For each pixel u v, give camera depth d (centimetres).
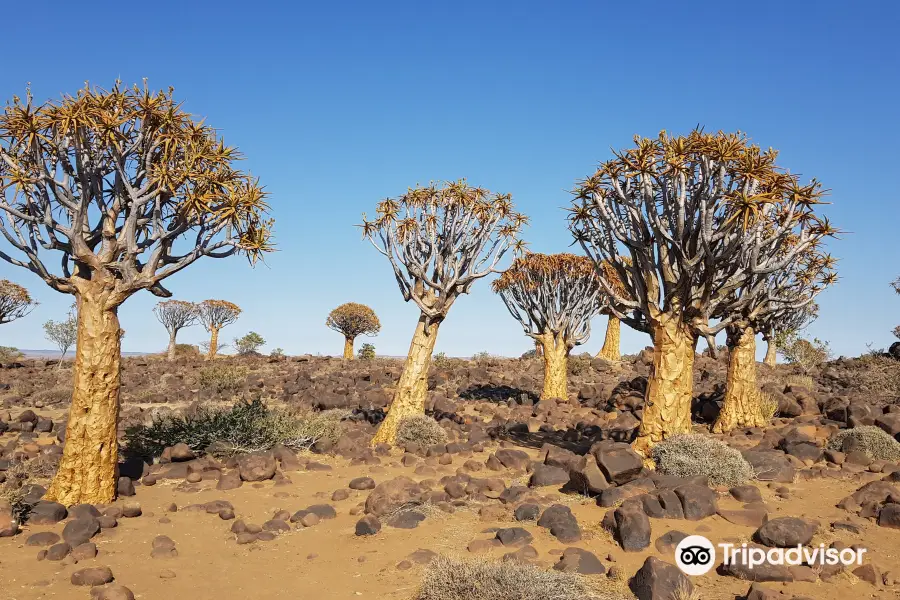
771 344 2881
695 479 840
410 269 1312
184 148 860
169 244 903
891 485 826
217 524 830
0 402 2034
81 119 779
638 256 1041
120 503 891
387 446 1287
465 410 1900
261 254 878
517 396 2206
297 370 3028
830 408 1500
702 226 915
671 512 753
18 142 800
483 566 579
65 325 3622
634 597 563
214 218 868
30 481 1009
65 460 864
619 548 681
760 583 587
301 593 613
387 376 2658
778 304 1384
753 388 1438
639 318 1110
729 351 1472
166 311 4316
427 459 1203
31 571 652
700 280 990
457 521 800
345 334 4200
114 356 889
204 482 1057
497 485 944
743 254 970
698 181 943
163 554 708
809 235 1009
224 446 1234
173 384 2516
